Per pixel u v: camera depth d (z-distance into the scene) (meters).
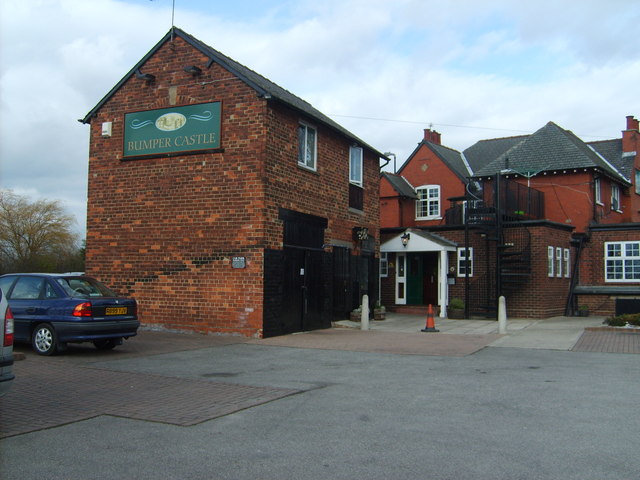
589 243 24.08
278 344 13.54
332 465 5.13
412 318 21.27
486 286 22.38
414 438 5.95
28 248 45.44
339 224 18.30
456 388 8.55
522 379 9.30
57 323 11.00
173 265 15.44
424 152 31.14
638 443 5.76
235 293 14.66
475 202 23.09
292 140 15.78
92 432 6.21
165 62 15.93
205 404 7.48
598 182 26.47
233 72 14.98
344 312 18.52
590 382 9.01
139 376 9.41
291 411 7.13
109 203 16.41
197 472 4.97
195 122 15.41
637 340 14.49
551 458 5.29
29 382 8.86
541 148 27.41
